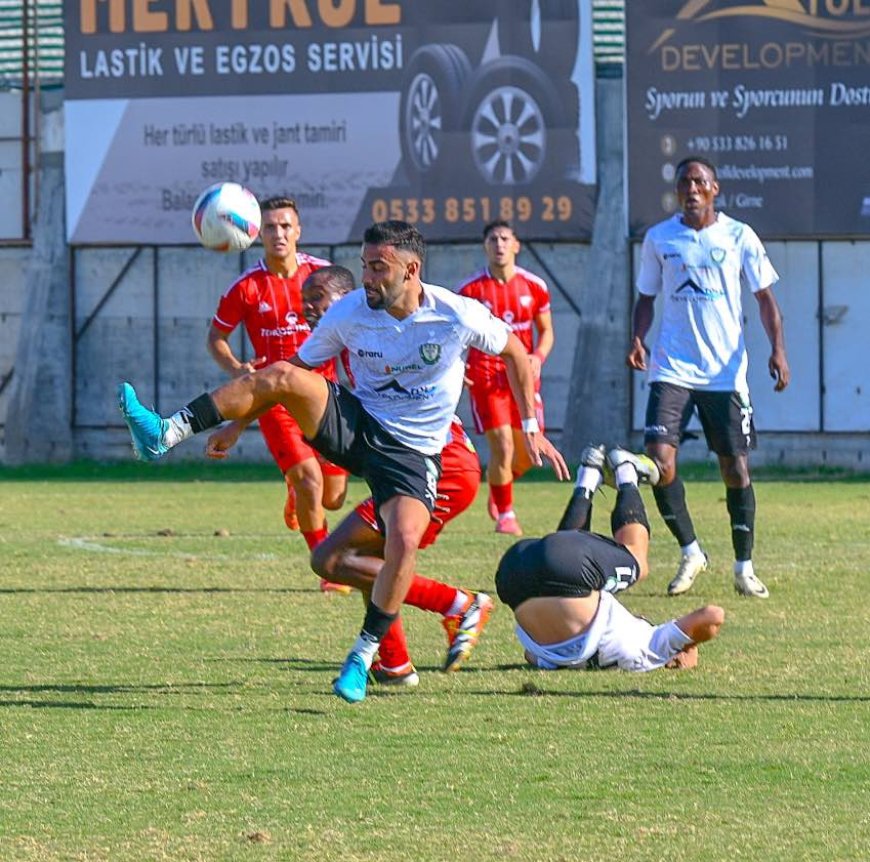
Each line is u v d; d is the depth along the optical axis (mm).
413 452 25547
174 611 34688
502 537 48125
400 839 18688
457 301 25391
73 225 81562
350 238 78750
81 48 80625
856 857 17953
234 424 24875
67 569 41375
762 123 74375
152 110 80250
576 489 29250
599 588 27703
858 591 36938
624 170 76188
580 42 76125
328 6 78250
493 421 48281
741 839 18609
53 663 29000
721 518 53344
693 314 36969
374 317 25234
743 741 23047
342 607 35219
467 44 77000
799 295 75875
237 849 18344
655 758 22172
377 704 25547
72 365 83125
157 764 22000
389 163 78188
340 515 56188
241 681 27391
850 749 22609
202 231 39688
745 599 35844
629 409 77375
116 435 83000
